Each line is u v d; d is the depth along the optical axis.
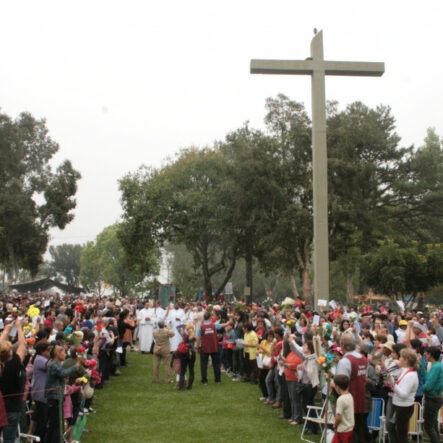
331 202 35.59
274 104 38.69
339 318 16.11
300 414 11.61
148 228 43.56
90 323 16.27
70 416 9.33
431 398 9.15
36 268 56.22
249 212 39.44
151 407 13.31
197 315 23.16
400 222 43.31
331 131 37.75
